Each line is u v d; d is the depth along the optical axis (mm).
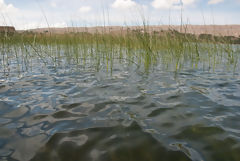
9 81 2256
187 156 944
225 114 1405
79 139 1080
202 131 1166
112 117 1355
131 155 954
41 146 1011
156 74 2775
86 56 4480
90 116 1368
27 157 924
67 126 1223
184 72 2943
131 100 1686
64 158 927
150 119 1332
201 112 1444
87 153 965
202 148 1003
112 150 990
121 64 3648
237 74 2805
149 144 1040
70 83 2223
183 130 1182
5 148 984
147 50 3449
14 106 1518
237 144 1027
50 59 4188
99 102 1629
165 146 1022
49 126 1219
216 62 3953
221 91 1969
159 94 1861
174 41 4047
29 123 1250
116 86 2113
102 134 1134
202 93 1899
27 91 1903
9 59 3977
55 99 1692
